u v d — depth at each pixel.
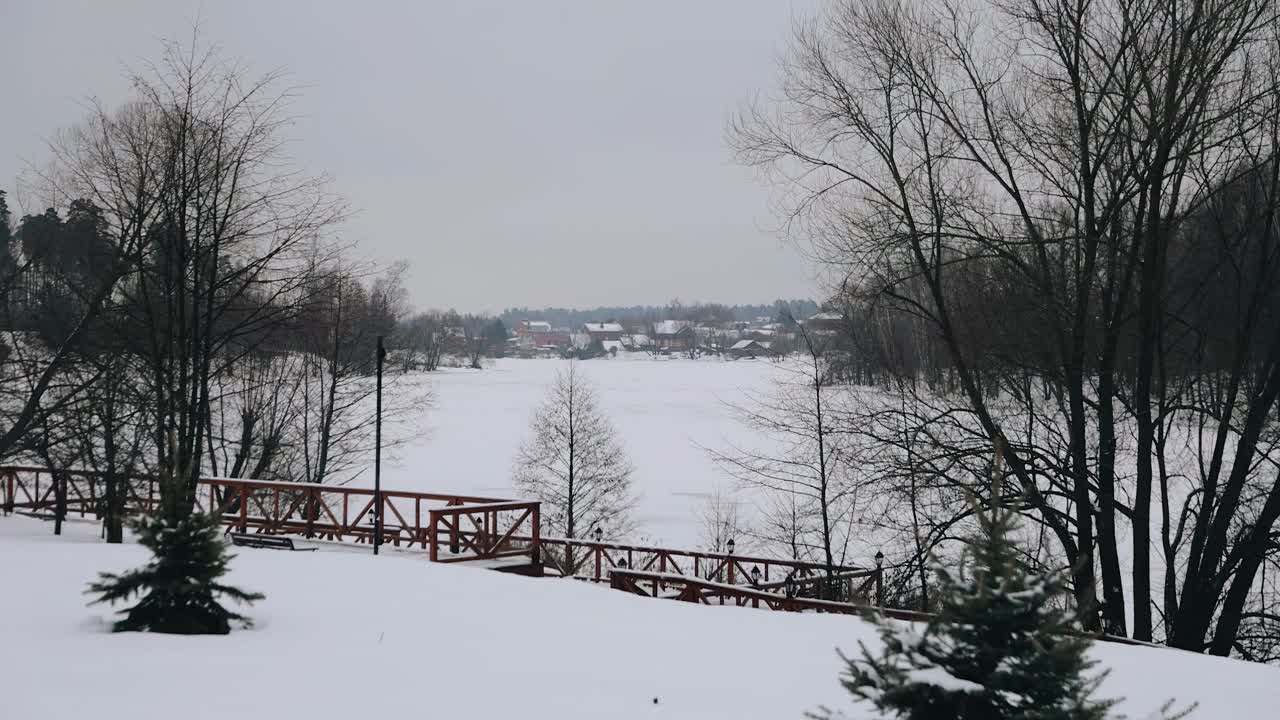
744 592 17.41
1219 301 19.72
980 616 5.57
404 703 7.95
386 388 46.78
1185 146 17.42
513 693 8.54
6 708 7.11
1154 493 26.91
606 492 37.66
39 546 17.05
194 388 23.70
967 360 20.16
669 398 97.25
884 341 25.97
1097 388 18.94
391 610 12.29
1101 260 18.95
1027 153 18.94
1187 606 18.67
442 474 46.69
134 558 15.57
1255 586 23.03
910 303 20.09
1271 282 18.12
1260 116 17.25
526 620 12.20
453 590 14.18
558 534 36.91
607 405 87.75
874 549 28.77
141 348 23.92
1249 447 18.02
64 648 9.05
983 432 19.30
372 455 48.50
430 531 18.84
